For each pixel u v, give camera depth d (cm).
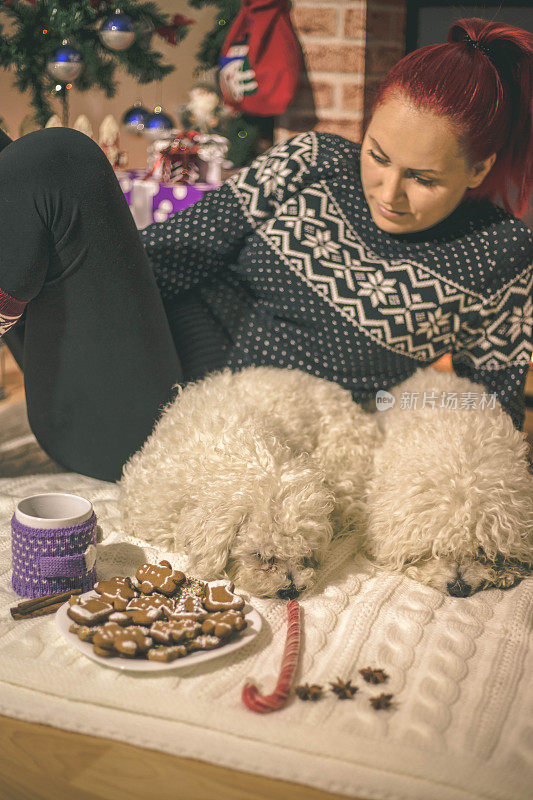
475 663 98
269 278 140
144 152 468
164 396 137
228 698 91
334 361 139
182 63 451
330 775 82
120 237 123
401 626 105
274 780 83
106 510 134
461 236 137
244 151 339
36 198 116
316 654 99
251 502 107
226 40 323
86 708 90
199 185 293
